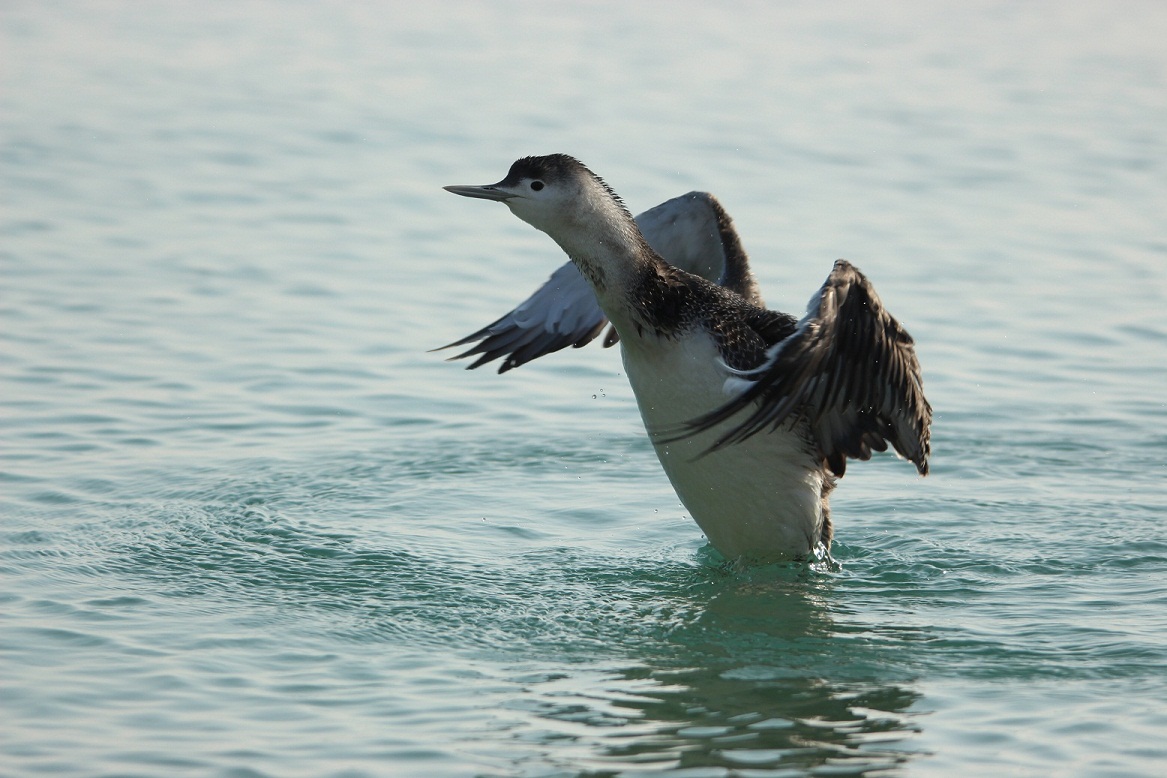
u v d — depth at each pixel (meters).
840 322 9.21
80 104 28.72
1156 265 19.88
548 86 31.61
